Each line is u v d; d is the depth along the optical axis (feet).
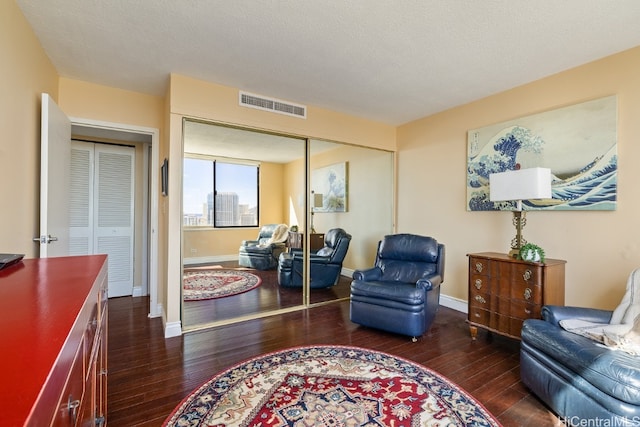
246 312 11.33
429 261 10.86
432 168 13.06
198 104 9.75
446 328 10.05
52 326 2.12
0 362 1.61
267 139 12.14
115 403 5.95
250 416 5.60
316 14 6.49
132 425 5.33
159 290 11.20
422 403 6.03
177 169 9.46
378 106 12.10
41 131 7.30
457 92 10.68
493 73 9.20
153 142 11.10
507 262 8.43
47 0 6.04
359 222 14.26
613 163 7.98
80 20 6.70
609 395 4.74
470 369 7.38
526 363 6.48
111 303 12.46
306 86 10.27
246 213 12.60
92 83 10.03
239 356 7.97
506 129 10.34
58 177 8.11
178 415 5.61
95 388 3.53
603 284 8.19
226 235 12.20
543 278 7.74
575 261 8.73
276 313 11.44
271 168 13.16
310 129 12.11
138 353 8.11
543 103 9.48
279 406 5.89
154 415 5.61
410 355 8.09
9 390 1.35
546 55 8.14
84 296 2.85
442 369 7.36
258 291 13.44
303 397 6.19
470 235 11.54
